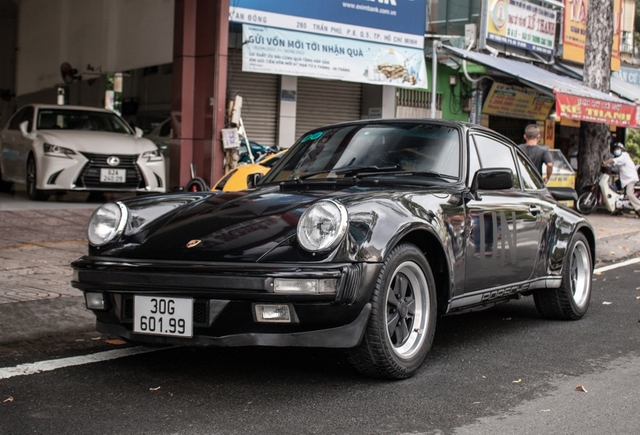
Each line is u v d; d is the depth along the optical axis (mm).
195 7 12039
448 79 17328
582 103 14320
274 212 3971
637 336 5344
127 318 3850
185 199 4512
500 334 5359
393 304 3969
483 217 4680
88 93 17906
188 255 3725
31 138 11945
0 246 7945
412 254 3988
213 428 3254
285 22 13125
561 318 5895
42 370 4125
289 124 15102
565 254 5680
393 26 14672
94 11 17641
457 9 17516
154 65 14820
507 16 17828
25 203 11461
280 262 3570
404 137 4953
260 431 3229
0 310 5141
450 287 4320
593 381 4137
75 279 3959
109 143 11625
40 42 21188
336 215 3619
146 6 15117
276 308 3561
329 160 4941
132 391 3775
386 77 14633
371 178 4605
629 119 15781
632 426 3400
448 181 4680
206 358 4453
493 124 19031
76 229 9352
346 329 3654
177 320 3664
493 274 4797
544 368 4398
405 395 3787
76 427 3238
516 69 15914
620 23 23547
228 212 4086
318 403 3627
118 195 13711
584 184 16906
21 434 3143
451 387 3951
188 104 12141
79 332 5012
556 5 19484
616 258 10227
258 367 4270
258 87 14719
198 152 12102
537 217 5371
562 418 3488
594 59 17031
